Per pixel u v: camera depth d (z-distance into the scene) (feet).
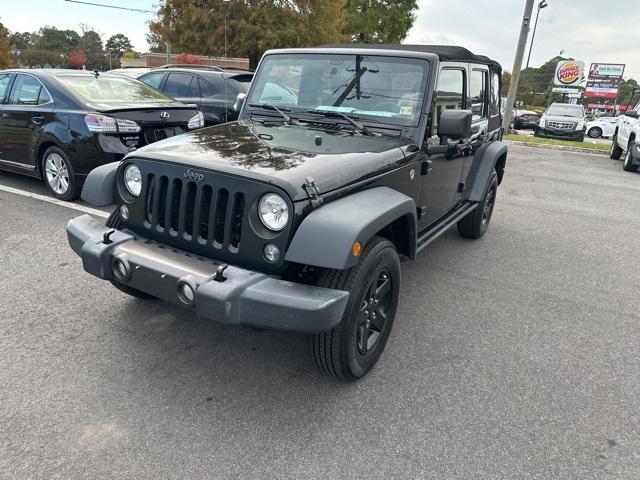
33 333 10.84
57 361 9.90
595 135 91.20
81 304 12.16
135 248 9.09
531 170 38.45
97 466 7.45
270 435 8.27
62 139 19.48
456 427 8.70
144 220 9.61
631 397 9.81
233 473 7.45
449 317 12.84
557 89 168.25
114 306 12.14
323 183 8.43
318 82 12.22
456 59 12.81
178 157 8.99
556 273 16.30
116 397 8.96
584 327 12.64
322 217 7.98
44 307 11.94
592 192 30.27
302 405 9.05
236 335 11.21
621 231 21.68
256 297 7.69
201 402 8.97
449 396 9.55
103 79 21.83
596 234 21.07
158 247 9.27
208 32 62.03
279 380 9.73
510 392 9.77
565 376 10.42
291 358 10.50
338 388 9.59
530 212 24.59
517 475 7.71
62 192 20.52
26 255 14.87
